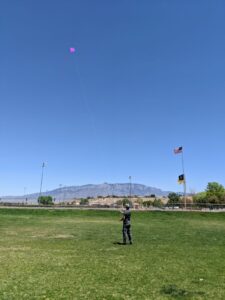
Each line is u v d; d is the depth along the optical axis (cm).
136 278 1667
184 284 1563
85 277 1677
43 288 1462
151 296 1370
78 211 7675
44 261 2072
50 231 4016
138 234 3750
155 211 7700
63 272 1778
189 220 6353
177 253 2441
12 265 1931
